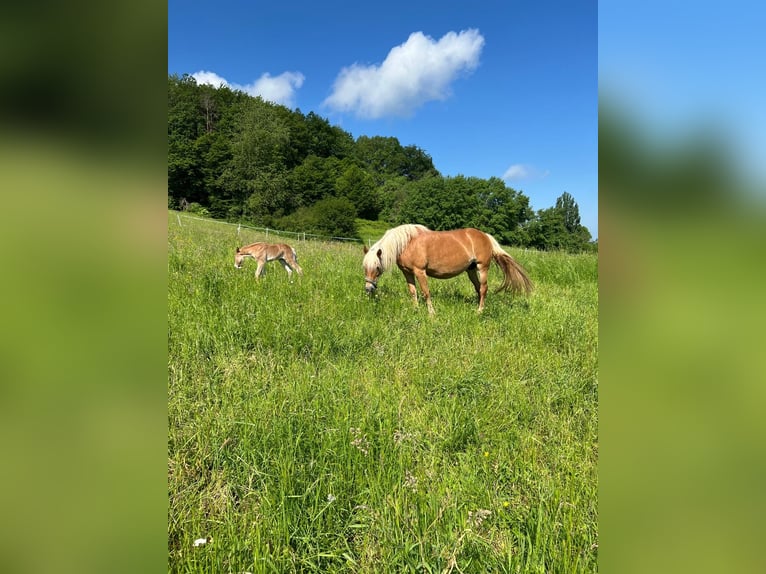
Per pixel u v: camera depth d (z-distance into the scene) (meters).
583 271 9.59
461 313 5.56
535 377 3.52
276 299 5.39
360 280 7.29
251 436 2.37
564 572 1.47
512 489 2.07
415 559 1.57
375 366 3.59
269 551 1.65
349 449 2.25
